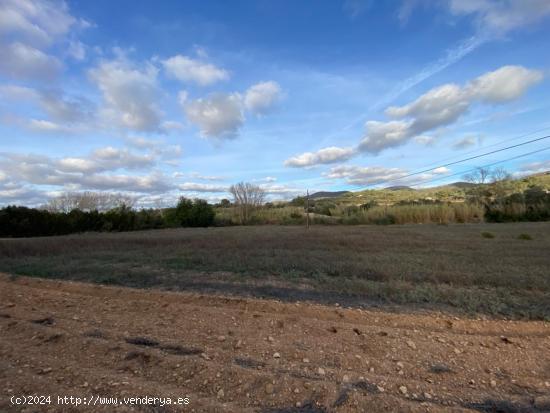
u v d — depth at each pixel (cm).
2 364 329
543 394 296
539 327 464
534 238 1747
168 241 1705
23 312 525
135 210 3938
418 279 753
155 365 329
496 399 284
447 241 1622
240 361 343
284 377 302
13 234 2705
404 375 325
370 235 2078
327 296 622
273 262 968
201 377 305
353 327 452
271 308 545
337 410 258
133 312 523
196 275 816
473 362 354
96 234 2725
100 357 349
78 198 4019
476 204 4081
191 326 454
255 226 4075
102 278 779
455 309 541
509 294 622
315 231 2656
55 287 719
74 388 281
